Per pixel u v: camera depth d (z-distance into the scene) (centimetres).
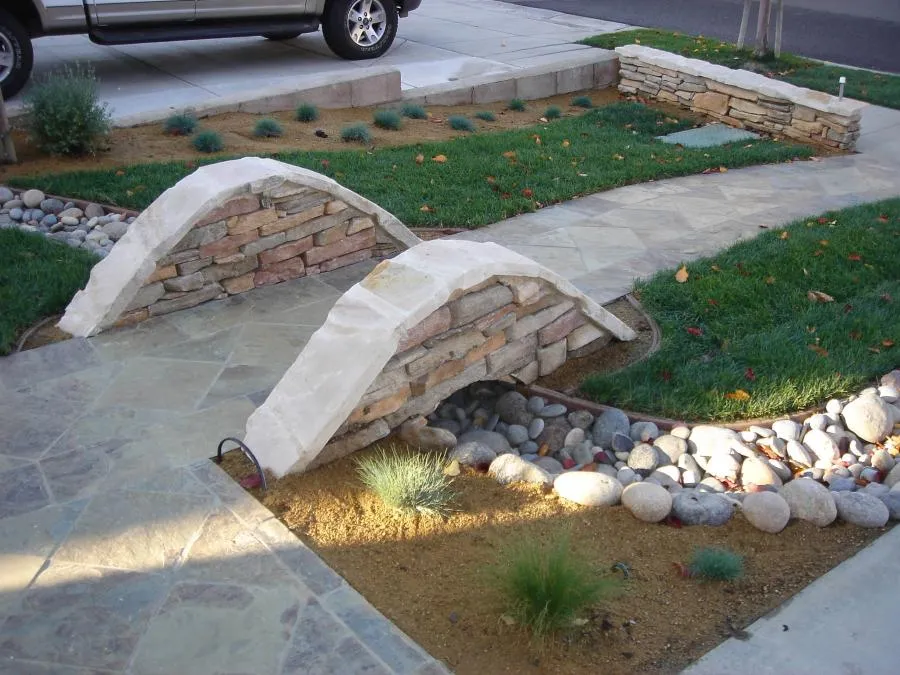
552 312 473
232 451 400
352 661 290
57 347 493
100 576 326
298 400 390
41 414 428
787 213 767
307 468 387
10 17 908
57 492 371
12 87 930
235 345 501
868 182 866
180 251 524
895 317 557
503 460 397
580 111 1145
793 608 325
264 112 974
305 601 316
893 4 1772
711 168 900
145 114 902
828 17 1672
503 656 299
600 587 309
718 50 1345
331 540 350
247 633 301
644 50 1209
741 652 304
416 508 365
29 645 295
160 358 484
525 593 303
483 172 833
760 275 617
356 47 1200
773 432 445
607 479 382
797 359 500
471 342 430
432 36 1425
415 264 421
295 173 555
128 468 388
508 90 1160
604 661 298
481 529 360
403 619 312
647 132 1046
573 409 464
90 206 700
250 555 337
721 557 334
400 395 409
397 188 777
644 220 742
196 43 1278
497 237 696
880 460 425
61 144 782
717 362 502
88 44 1235
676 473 411
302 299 561
